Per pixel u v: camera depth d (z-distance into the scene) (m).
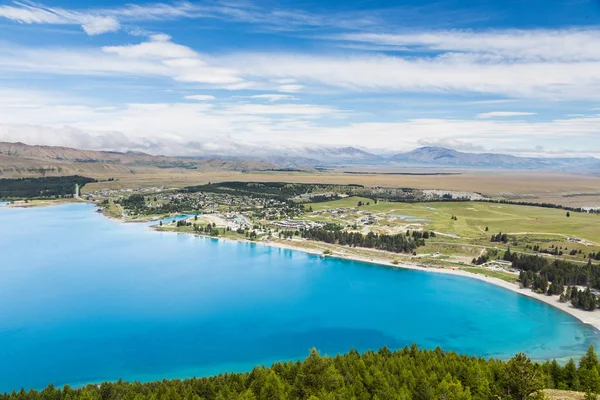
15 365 156.12
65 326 191.12
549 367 124.69
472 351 170.50
